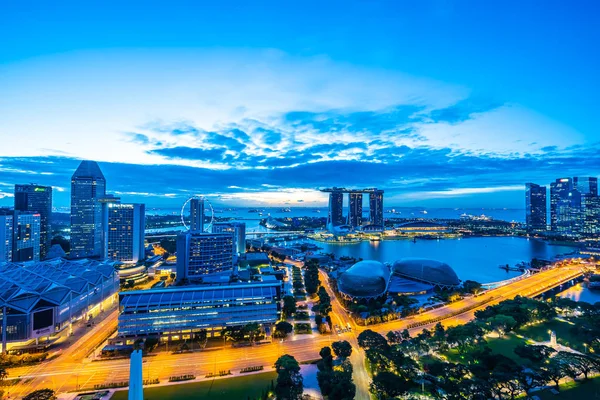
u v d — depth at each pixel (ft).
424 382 545.85
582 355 602.03
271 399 536.83
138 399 443.73
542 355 613.11
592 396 529.86
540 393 539.70
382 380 537.65
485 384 508.53
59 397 550.36
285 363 575.38
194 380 598.34
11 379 608.60
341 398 504.84
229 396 547.49
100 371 637.71
